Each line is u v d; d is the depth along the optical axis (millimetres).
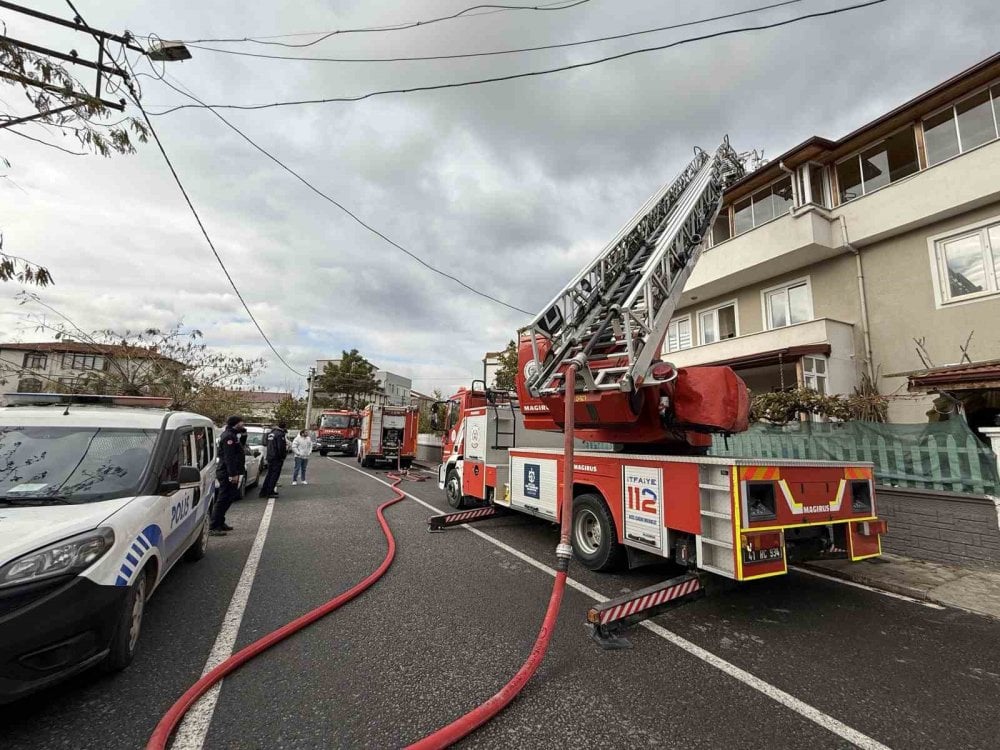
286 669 3201
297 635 3734
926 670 3328
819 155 12367
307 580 5059
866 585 5258
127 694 2855
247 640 3621
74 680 2982
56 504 3234
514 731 2570
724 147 8758
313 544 6617
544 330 5820
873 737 2559
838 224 12125
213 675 2982
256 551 6223
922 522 6027
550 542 6922
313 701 2816
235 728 2537
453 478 9727
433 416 11016
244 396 21781
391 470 19094
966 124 10148
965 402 8883
